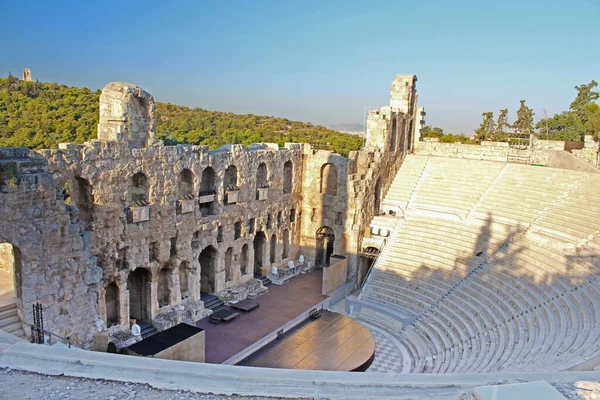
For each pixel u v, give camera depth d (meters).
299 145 55.25
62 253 28.69
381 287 46.97
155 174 37.12
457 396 12.62
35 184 27.00
